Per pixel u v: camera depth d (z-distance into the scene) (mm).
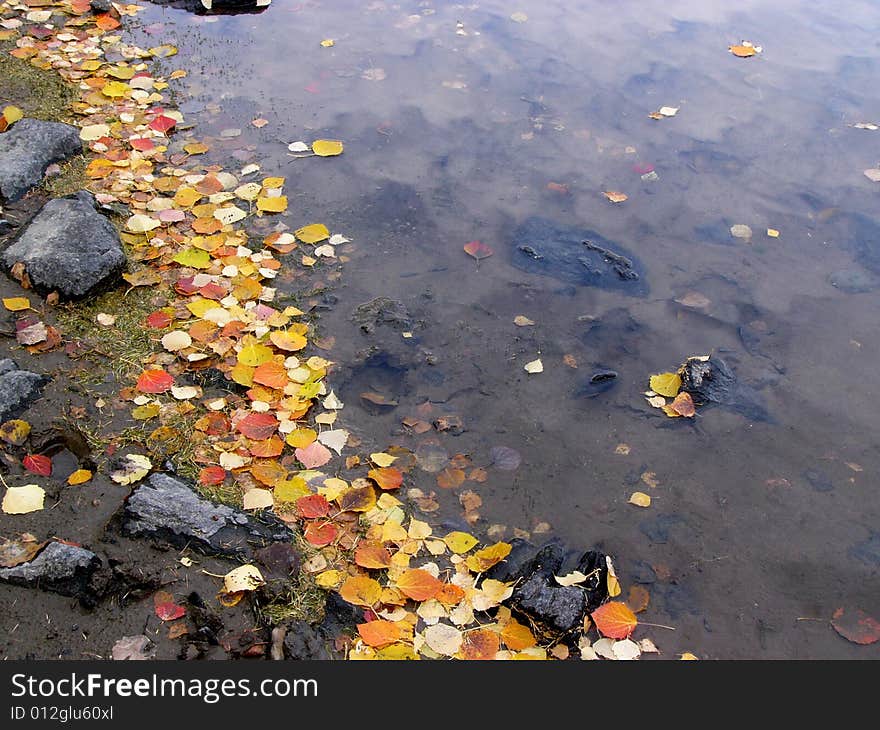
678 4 6742
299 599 2438
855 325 3781
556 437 3143
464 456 3021
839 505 2998
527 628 2467
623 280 3922
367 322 3512
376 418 3119
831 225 4371
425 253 3949
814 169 4793
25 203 3775
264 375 3078
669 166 4719
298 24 5855
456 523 2787
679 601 2643
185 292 3439
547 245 4066
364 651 2344
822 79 5715
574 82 5449
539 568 2605
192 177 4121
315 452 2877
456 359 3418
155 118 4520
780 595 2689
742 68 5789
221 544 2512
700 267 4039
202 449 2826
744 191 4578
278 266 3691
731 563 2770
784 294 3922
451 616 2463
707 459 3121
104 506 2588
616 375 3432
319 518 2668
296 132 4660
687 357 3551
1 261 3369
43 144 4012
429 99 5129
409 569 2547
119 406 2932
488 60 5629
